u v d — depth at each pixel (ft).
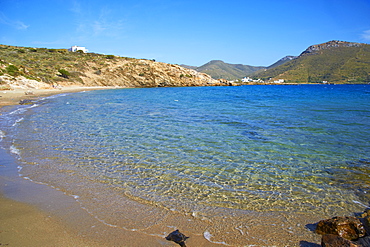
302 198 18.94
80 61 247.09
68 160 27.12
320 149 31.94
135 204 17.51
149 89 223.10
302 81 601.21
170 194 19.29
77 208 16.65
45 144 33.53
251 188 20.67
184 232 14.17
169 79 274.57
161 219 15.55
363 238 13.01
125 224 14.84
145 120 53.31
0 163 25.71
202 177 22.91
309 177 23.15
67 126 46.32
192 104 91.04
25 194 18.65
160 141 35.58
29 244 12.53
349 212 16.87
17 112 64.34
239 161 27.43
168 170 24.56
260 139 36.94
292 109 74.59
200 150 31.35
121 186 20.63
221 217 15.98
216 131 42.29
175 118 56.29
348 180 22.43
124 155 29.14
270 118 56.39
